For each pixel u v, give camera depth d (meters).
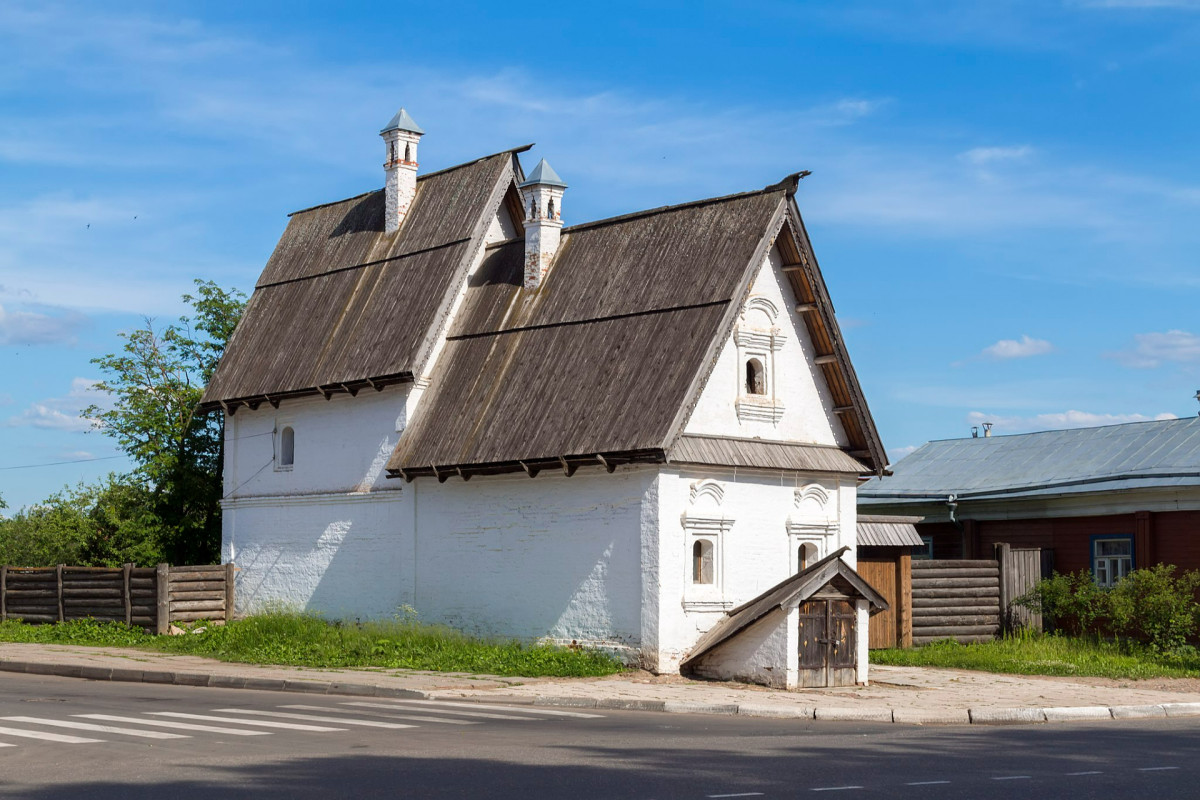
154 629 31.55
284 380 31.25
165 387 40.56
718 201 26.52
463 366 28.12
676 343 24.44
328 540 30.25
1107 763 13.86
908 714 18.64
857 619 23.06
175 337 41.00
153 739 14.38
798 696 20.92
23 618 33.84
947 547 36.16
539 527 25.67
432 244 30.69
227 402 32.59
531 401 25.98
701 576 24.69
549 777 12.12
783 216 25.70
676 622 23.67
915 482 37.91
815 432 27.02
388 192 32.62
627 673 23.48
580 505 25.00
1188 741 16.09
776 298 26.44
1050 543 33.12
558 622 25.12
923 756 14.18
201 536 39.38
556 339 26.73
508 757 13.39
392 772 12.27
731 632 22.83
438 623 27.33
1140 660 26.69
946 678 24.11
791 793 11.52
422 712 17.98
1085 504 31.98
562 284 27.81
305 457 31.17
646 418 23.64
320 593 30.33
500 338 27.88
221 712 17.33
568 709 19.34
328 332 31.36
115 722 15.93
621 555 24.20
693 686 22.14
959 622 29.41
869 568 28.30
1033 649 27.42
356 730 15.50
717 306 24.44
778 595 22.61
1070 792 11.81
